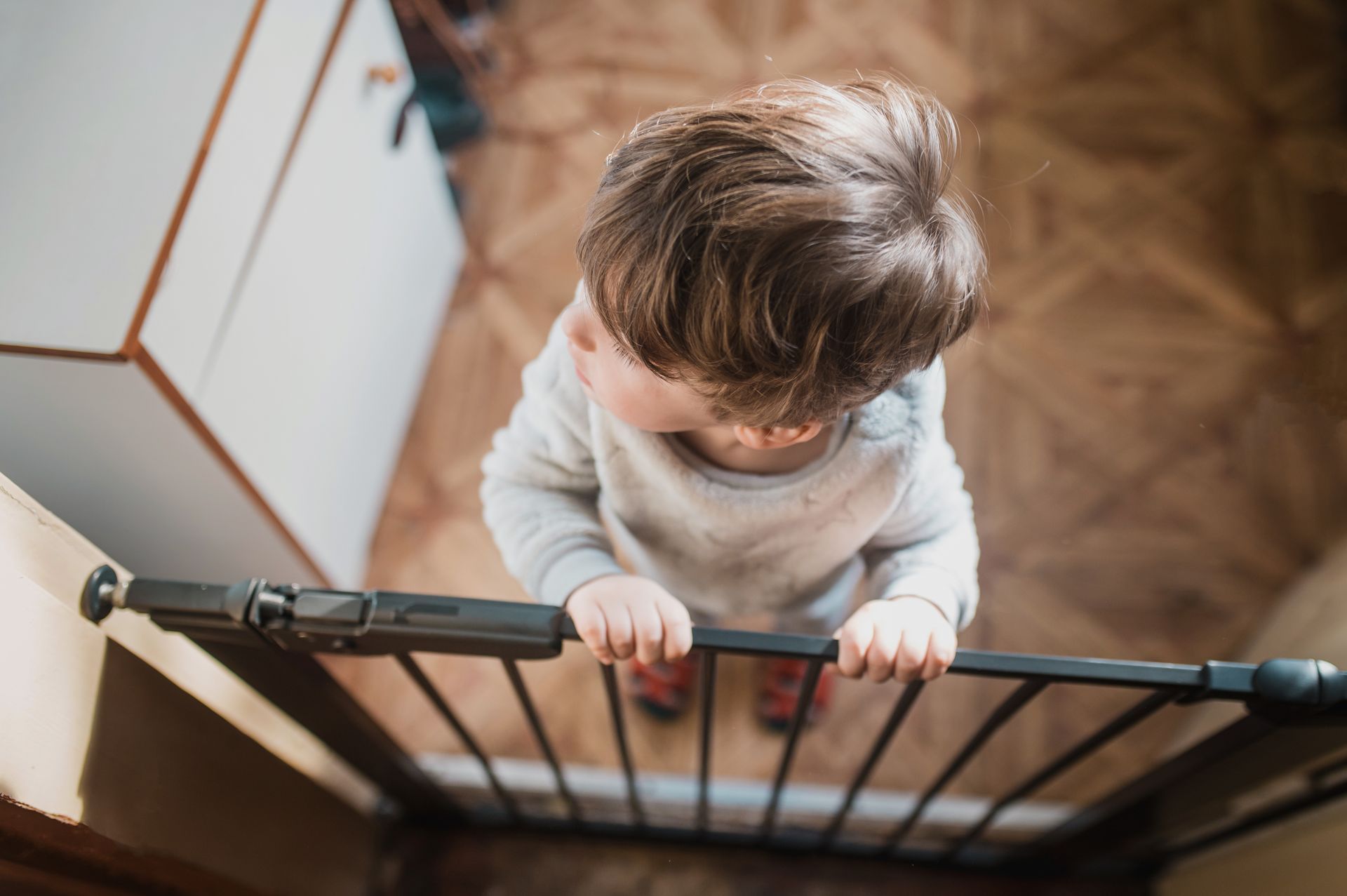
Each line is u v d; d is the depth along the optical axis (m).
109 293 0.84
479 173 1.80
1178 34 1.90
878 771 1.36
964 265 0.56
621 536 0.94
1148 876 1.26
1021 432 1.57
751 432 0.61
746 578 0.93
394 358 1.50
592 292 0.55
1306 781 0.93
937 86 1.87
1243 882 1.05
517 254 1.74
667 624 0.68
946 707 1.39
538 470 0.86
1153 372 1.61
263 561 1.25
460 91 1.78
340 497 1.37
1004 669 0.67
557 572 0.78
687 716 1.40
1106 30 1.91
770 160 0.50
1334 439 1.53
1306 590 1.34
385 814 1.33
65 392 0.89
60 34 0.95
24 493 0.60
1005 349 1.63
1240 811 1.01
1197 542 1.49
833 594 1.01
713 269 0.49
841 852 1.29
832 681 1.39
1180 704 0.71
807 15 1.93
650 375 0.57
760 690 1.40
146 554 1.18
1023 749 1.37
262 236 1.04
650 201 0.51
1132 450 1.56
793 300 0.50
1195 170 1.78
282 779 1.03
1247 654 1.39
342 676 1.43
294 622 0.64
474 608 0.64
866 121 0.53
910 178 0.53
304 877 1.08
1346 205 1.72
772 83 0.58
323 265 1.20
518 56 1.90
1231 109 1.83
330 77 1.15
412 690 1.42
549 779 1.33
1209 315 1.65
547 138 1.83
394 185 1.39
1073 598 1.46
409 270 1.50
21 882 0.66
